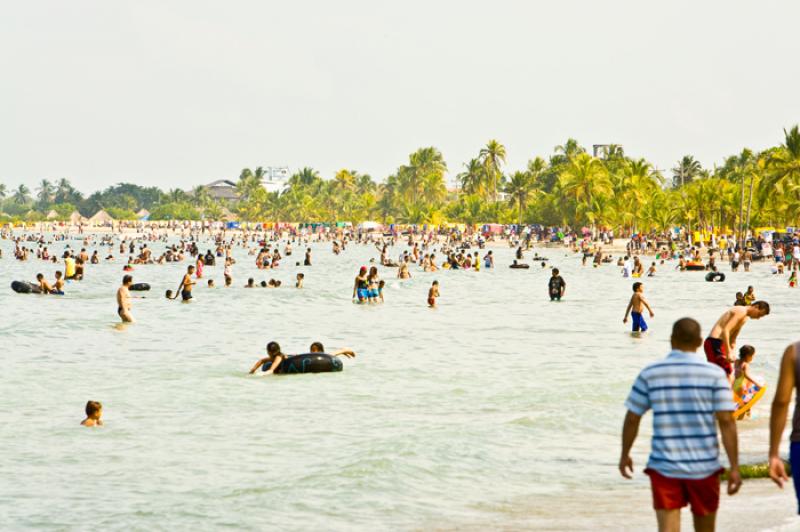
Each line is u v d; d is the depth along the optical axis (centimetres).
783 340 11400
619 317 15462
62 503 4619
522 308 17350
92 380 8775
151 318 14950
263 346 11544
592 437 6122
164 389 8256
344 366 9700
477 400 7650
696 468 2491
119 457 5691
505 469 5216
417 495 4672
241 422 6781
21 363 9919
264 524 4184
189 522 4241
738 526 3562
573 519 4141
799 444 2478
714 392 2508
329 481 4941
